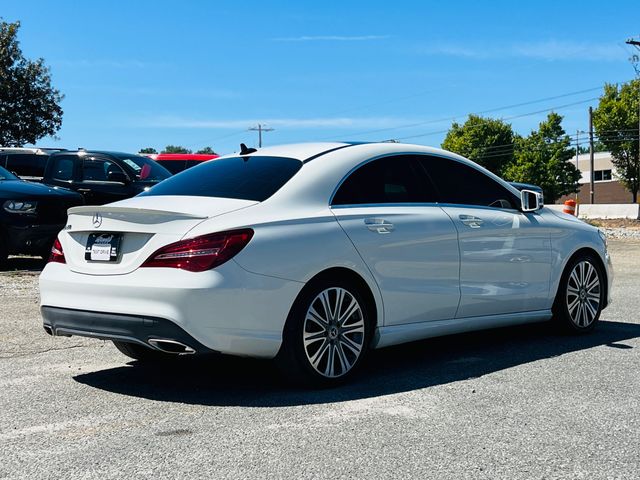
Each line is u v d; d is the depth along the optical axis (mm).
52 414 4172
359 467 3318
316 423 3967
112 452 3529
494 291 5734
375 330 4984
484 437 3723
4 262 10633
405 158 5543
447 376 5047
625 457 3447
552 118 77625
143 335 4270
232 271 4277
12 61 37562
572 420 4008
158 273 4277
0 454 3514
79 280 4570
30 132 37969
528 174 78188
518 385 4766
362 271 4852
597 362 5441
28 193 10641
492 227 5738
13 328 6703
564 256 6352
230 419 4059
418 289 5188
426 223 5289
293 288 4496
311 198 4832
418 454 3480
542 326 7094
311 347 4629
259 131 79062
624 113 69812
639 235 23031
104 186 12812
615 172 77938
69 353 5828
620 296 9281
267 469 3297
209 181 5105
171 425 3955
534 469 3295
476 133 87375
